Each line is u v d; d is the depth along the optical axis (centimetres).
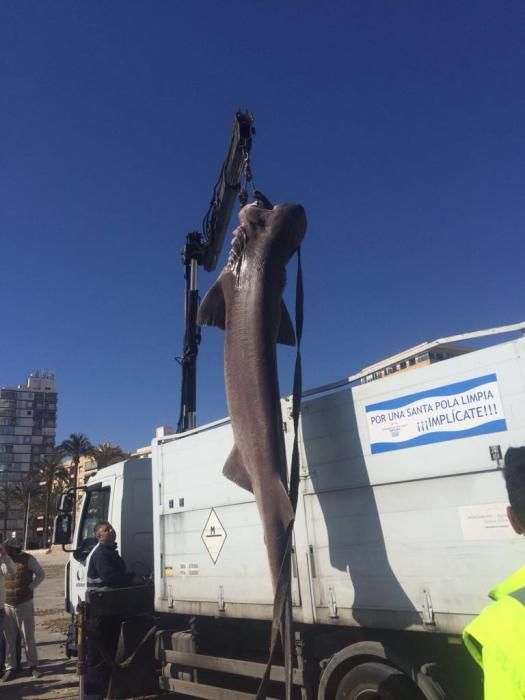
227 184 889
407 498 390
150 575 770
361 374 438
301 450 463
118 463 843
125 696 646
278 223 478
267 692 497
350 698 406
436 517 373
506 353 356
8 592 885
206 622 580
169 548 595
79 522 902
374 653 398
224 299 480
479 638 159
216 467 547
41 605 1858
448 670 374
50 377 16988
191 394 949
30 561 912
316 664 450
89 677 676
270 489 394
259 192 534
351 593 411
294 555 452
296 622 445
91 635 670
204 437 567
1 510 11231
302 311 449
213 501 544
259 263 462
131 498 815
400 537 389
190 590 560
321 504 441
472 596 350
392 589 388
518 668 148
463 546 358
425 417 388
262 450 407
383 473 404
